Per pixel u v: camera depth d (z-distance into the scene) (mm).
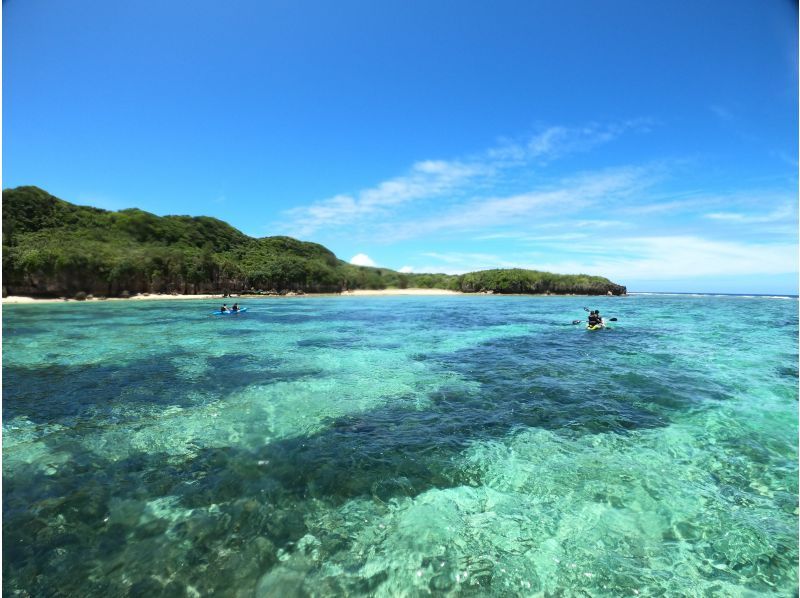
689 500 5277
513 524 4820
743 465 6203
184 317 29938
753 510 5066
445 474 5953
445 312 37469
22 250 50375
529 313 36156
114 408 8781
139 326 23906
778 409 8695
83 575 4020
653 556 4309
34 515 4922
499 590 3896
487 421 8023
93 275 53219
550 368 12586
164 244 71188
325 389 10281
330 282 85250
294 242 102375
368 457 6465
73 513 4969
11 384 10719
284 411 8625
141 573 4059
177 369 12492
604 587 3922
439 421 8039
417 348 16391
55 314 31500
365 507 5152
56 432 7449
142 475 5887
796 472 5984
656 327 24016
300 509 5102
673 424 7840
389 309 41812
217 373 11977
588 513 5027
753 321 28438
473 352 15469
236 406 8945
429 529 4742
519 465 6203
